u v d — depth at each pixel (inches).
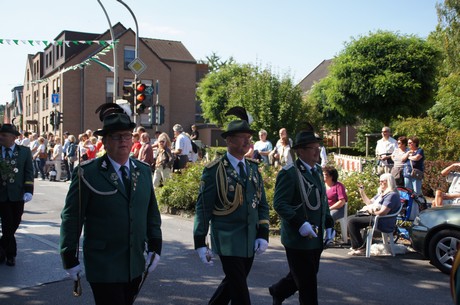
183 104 1868.8
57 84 1704.0
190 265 296.2
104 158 152.2
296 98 1235.2
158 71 1734.7
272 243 359.3
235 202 178.7
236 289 173.2
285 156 512.7
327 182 362.9
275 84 1231.5
